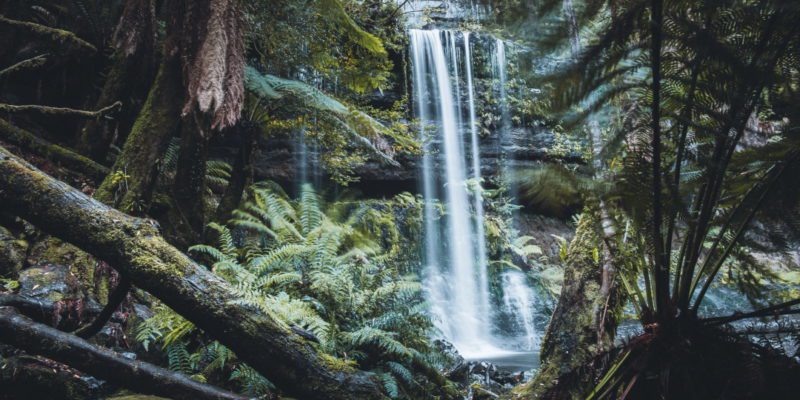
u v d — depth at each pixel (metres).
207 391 2.51
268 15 5.59
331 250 4.37
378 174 9.69
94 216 2.61
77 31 5.84
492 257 9.92
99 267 3.82
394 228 8.87
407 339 3.72
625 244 1.98
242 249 4.79
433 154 10.06
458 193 10.09
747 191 1.72
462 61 10.67
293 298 3.64
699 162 1.62
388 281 4.55
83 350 2.46
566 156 9.50
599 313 2.62
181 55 3.98
